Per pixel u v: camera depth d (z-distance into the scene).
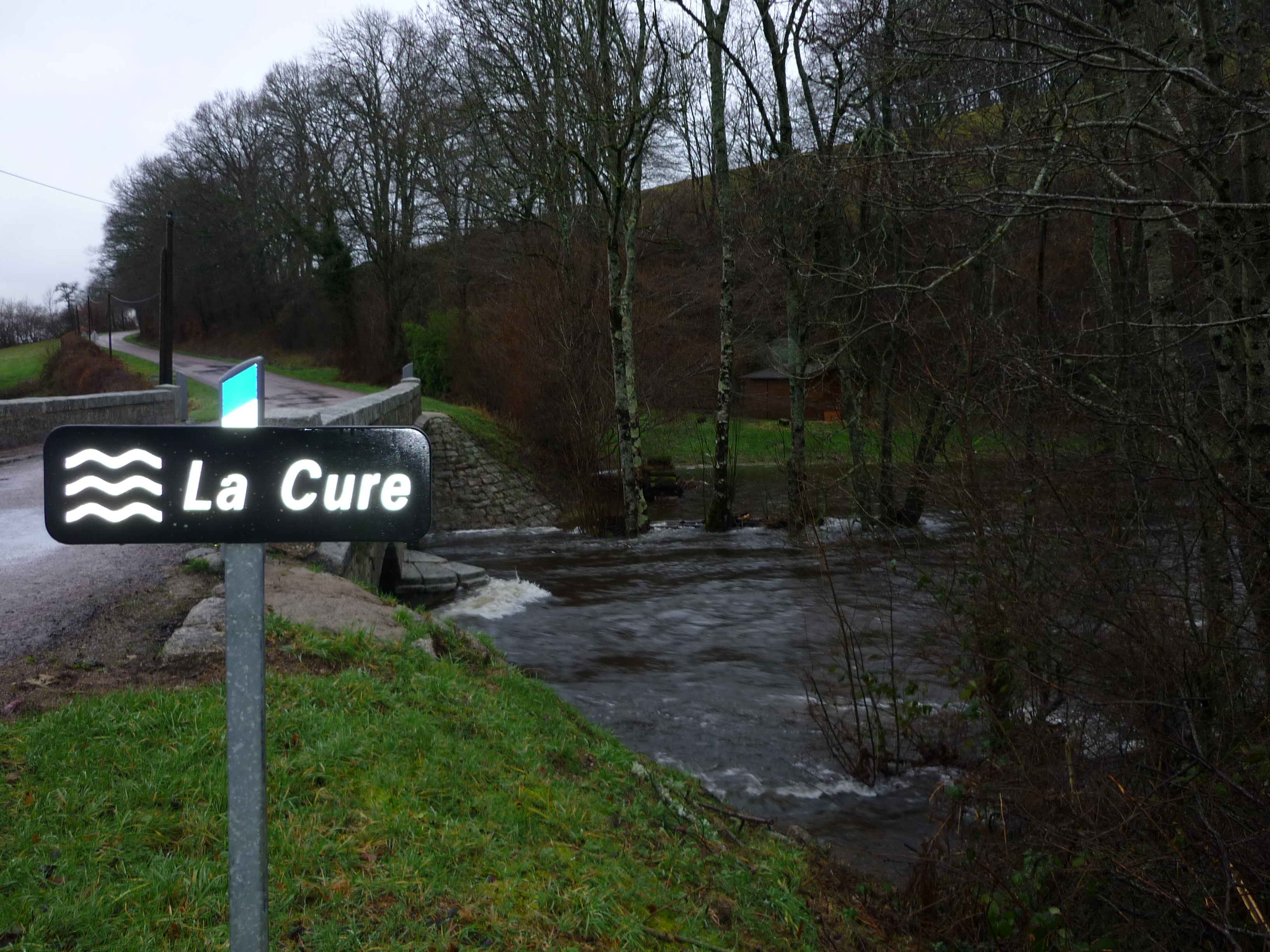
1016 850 4.90
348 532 1.73
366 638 6.25
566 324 26.95
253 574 1.79
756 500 27.34
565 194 27.12
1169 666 4.49
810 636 11.63
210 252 64.56
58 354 55.91
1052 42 6.01
